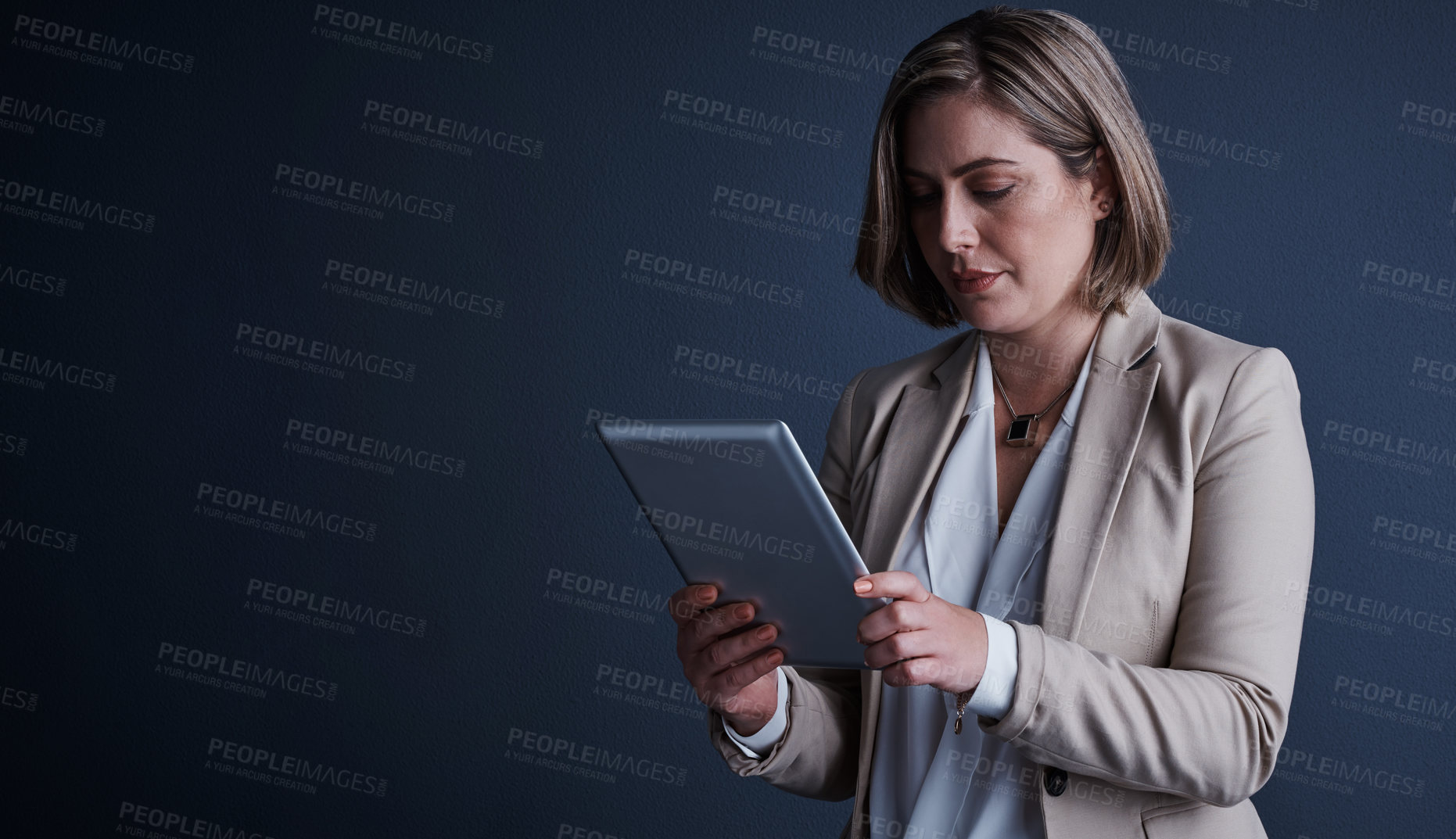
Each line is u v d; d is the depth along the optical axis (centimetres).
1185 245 223
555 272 253
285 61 259
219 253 260
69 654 262
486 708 254
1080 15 229
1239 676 96
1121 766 95
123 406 261
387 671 257
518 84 254
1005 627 98
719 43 247
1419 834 216
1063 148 108
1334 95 219
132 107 261
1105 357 113
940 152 109
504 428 254
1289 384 107
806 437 244
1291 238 220
